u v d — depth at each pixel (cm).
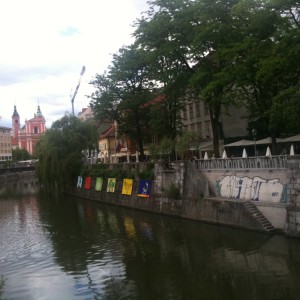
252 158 3353
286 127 3703
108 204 5503
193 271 2386
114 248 3069
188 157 4416
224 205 3406
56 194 7344
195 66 4184
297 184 2795
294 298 1898
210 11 3750
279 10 3067
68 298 2130
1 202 6569
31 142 17838
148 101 5588
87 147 6888
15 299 2167
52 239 3531
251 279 2169
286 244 2708
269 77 2994
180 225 3666
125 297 2081
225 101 3603
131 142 6456
